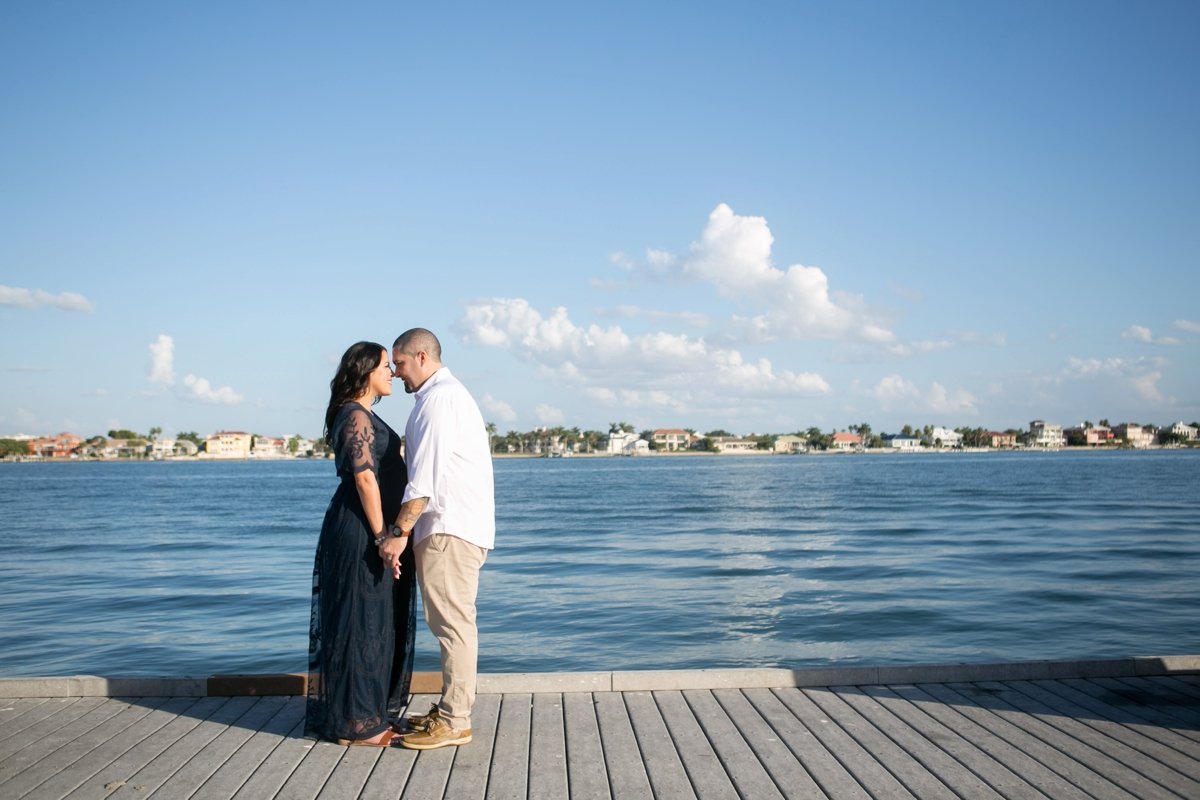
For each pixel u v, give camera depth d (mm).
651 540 24594
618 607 13328
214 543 24906
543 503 45562
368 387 4730
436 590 4457
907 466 119188
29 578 17172
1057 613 12477
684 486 66312
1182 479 65062
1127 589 14555
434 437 4402
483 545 4516
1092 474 77125
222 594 14781
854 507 38438
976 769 4074
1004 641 10727
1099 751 4309
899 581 15789
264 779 4031
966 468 103750
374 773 4109
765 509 38062
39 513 40125
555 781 3996
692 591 14906
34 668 9656
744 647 10516
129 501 51531
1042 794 3785
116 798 3795
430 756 4332
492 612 12953
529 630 11625
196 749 4441
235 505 47094
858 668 5504
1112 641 10680
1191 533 24219
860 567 17844
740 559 19562
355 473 4430
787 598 14047
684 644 10711
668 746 4430
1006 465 114938
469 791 3889
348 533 4516
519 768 4160
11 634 11469
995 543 22141
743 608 13133
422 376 4680
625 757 4281
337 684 4488
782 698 5234
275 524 32812
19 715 5008
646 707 5074
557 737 4586
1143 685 5445
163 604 13781
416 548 4551
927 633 11211
